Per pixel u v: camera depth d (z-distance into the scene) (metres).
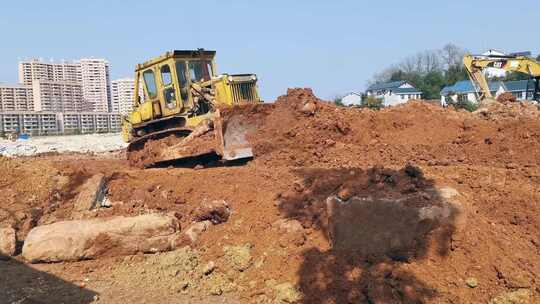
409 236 6.27
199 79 13.01
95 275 7.50
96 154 21.30
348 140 11.41
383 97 55.78
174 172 10.76
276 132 11.41
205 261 7.46
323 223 7.00
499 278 5.71
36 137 44.38
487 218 6.64
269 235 7.26
